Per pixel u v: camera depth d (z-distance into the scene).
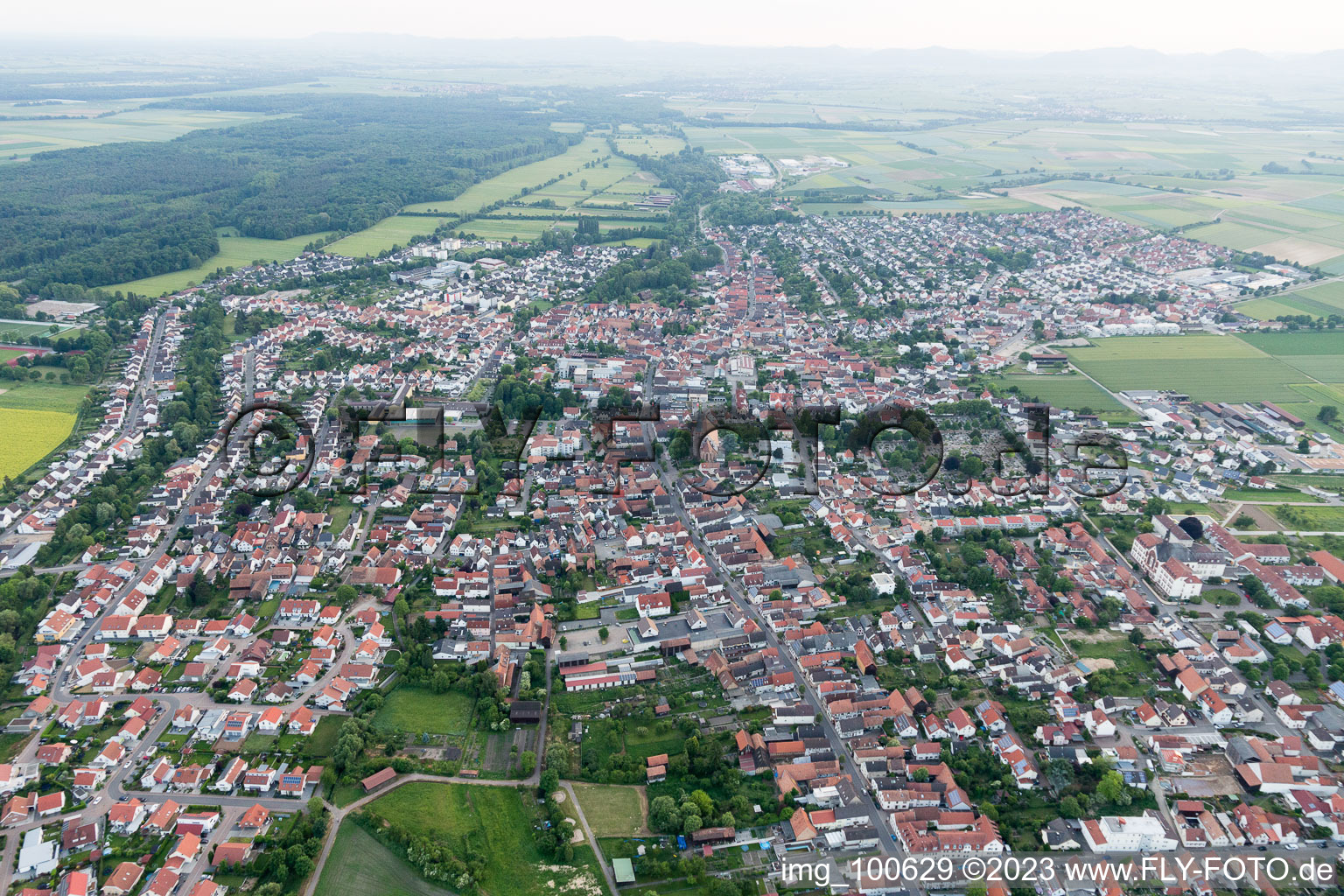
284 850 197.62
